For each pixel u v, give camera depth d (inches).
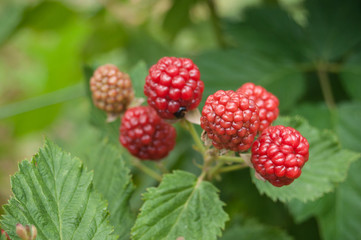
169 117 11.9
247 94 11.9
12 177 11.3
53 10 18.0
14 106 18.6
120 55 22.5
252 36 15.4
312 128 13.1
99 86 12.7
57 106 20.2
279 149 11.4
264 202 15.2
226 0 22.0
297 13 18.6
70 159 11.5
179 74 11.7
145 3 18.7
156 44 19.8
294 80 15.0
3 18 17.6
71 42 22.0
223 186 15.3
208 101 11.4
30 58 27.4
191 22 18.9
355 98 14.9
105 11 18.7
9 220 11.1
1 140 25.5
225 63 15.0
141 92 13.6
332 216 13.7
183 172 12.1
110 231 11.4
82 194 11.4
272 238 13.9
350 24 15.5
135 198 14.8
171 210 11.9
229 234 14.0
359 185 13.8
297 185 12.7
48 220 11.3
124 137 12.6
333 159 12.9
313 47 15.4
